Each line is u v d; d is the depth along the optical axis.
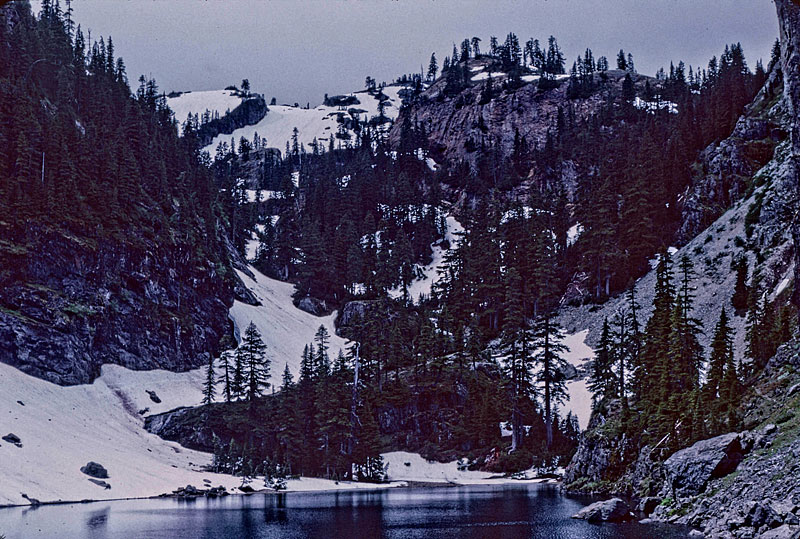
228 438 120.06
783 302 100.31
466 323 161.00
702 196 152.88
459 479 114.69
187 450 116.06
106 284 128.75
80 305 121.94
